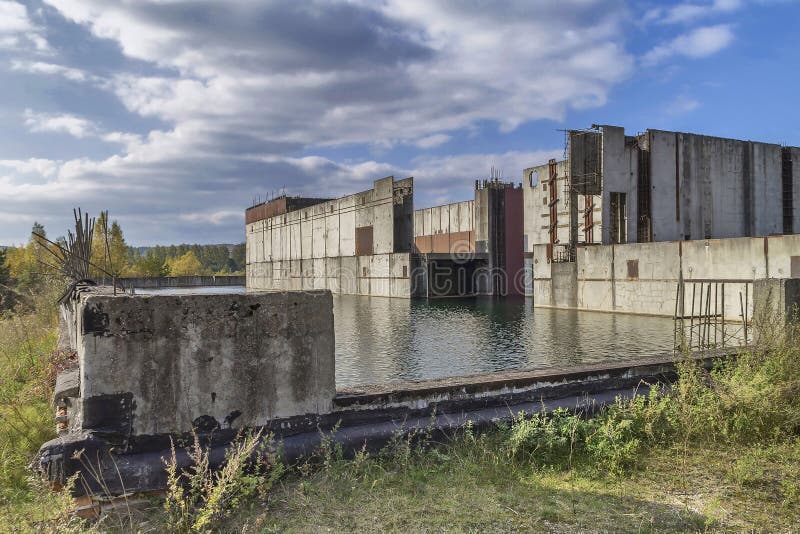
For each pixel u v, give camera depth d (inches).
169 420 148.7
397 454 172.1
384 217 1806.1
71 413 180.4
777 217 1423.5
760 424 201.8
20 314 503.8
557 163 1503.4
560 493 155.3
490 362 645.9
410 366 629.6
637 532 132.3
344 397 173.8
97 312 142.4
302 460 162.6
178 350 150.4
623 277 1103.6
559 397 213.8
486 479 163.5
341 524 134.6
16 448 203.2
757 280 262.4
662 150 1259.2
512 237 1915.6
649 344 736.3
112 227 2787.9
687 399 213.6
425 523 135.3
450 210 2198.6
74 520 129.9
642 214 1256.8
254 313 160.2
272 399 161.9
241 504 143.9
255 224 3134.8
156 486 143.1
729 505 148.9
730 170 1353.3
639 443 190.2
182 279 3503.9
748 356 235.5
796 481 161.6
